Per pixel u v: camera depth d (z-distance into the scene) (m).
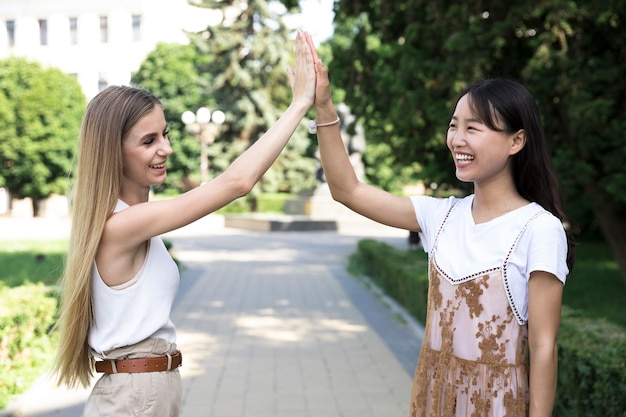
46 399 5.63
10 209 42.66
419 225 2.49
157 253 2.41
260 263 17.75
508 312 2.20
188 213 2.28
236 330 9.04
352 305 11.14
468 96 2.28
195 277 14.80
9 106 35.31
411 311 9.96
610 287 12.27
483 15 9.59
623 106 9.62
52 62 45.03
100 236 2.29
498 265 2.21
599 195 10.03
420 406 2.32
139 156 2.37
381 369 6.98
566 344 4.59
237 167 2.30
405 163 12.66
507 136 2.25
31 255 16.84
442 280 2.31
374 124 12.45
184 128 39.81
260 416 5.45
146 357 2.38
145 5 44.12
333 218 30.50
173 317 10.00
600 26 9.43
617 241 10.59
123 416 2.35
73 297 2.30
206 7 38.53
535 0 8.71
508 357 2.20
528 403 2.21
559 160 9.06
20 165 36.00
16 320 5.94
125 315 2.35
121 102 2.35
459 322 2.25
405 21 11.04
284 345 8.12
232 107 38.62
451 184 13.08
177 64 40.34
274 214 34.97
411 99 10.15
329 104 2.49
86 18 44.62
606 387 4.05
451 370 2.25
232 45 38.50
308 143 38.91
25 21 45.00
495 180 2.30
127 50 44.34
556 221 2.20
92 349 2.41
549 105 9.46
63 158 36.44
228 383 6.41
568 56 9.22
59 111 36.47
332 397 5.98
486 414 2.19
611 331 5.07
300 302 11.46
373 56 11.77
